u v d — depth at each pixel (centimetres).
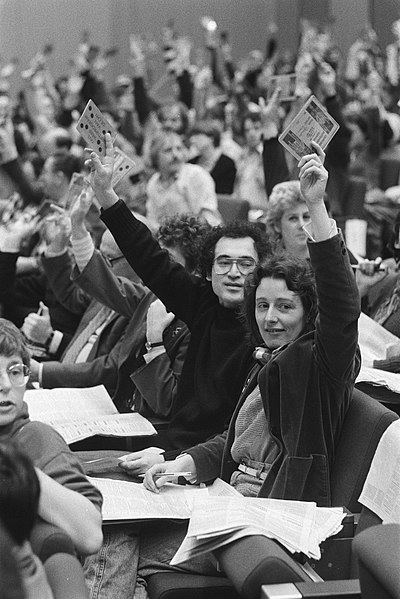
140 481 376
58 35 1769
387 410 329
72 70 1527
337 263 318
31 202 872
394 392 412
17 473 223
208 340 413
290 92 699
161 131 858
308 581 270
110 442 476
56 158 809
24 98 1453
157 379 450
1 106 1091
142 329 492
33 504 223
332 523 301
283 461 328
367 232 762
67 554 255
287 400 329
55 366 516
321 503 325
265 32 1783
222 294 407
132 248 422
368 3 1614
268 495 330
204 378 408
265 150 678
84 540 263
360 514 315
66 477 275
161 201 827
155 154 830
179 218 493
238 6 1803
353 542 263
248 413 354
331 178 748
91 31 1780
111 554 337
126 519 323
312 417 329
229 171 958
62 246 589
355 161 982
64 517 261
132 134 1289
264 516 297
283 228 523
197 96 1412
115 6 1791
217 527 284
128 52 1778
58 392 482
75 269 509
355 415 335
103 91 1455
